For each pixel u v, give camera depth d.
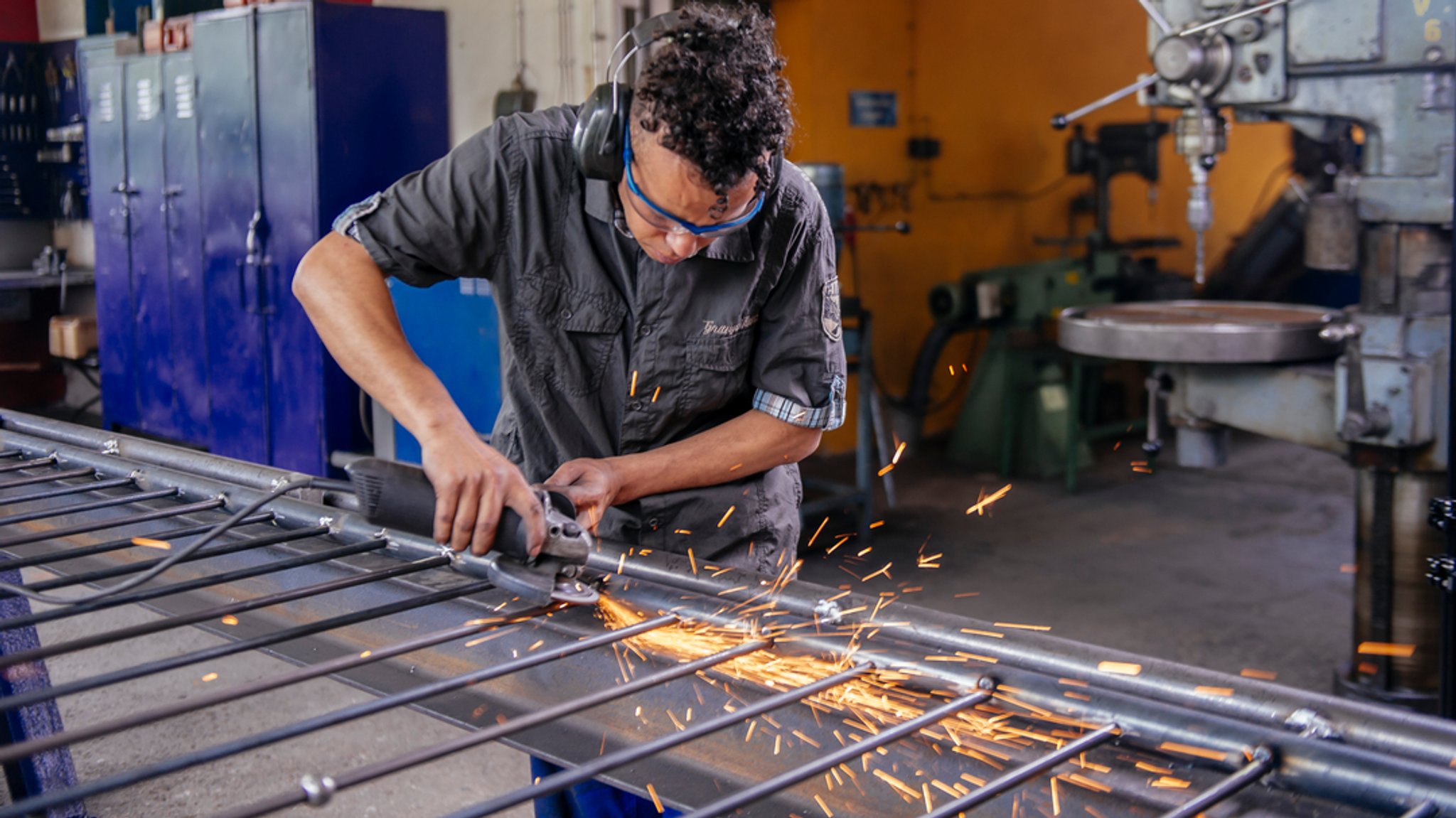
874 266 5.90
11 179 6.16
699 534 1.58
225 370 4.68
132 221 5.05
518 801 0.82
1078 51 6.11
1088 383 5.82
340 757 2.77
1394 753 0.86
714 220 1.17
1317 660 3.38
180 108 4.65
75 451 1.84
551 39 4.10
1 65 6.05
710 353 1.50
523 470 1.66
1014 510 4.97
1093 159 5.45
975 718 1.00
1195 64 2.57
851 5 5.67
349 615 1.13
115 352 5.32
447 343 3.98
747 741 1.00
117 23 5.63
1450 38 2.34
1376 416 2.55
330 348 1.35
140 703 3.04
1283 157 6.47
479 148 1.43
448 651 1.18
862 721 1.00
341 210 4.20
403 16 4.25
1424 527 2.67
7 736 2.01
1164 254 6.44
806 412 1.53
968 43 6.07
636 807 1.54
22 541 1.39
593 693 1.04
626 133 1.19
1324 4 2.46
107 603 1.14
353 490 1.43
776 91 1.17
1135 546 4.48
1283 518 4.84
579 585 1.26
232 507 1.58
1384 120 2.48
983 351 6.20
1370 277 2.60
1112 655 1.01
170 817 2.49
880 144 5.89
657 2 4.09
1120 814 0.86
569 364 1.53
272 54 4.18
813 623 1.16
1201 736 0.91
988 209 6.31
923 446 6.03
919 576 4.15
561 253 1.48
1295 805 0.85
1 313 5.80
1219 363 2.84
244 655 3.35
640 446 1.56
